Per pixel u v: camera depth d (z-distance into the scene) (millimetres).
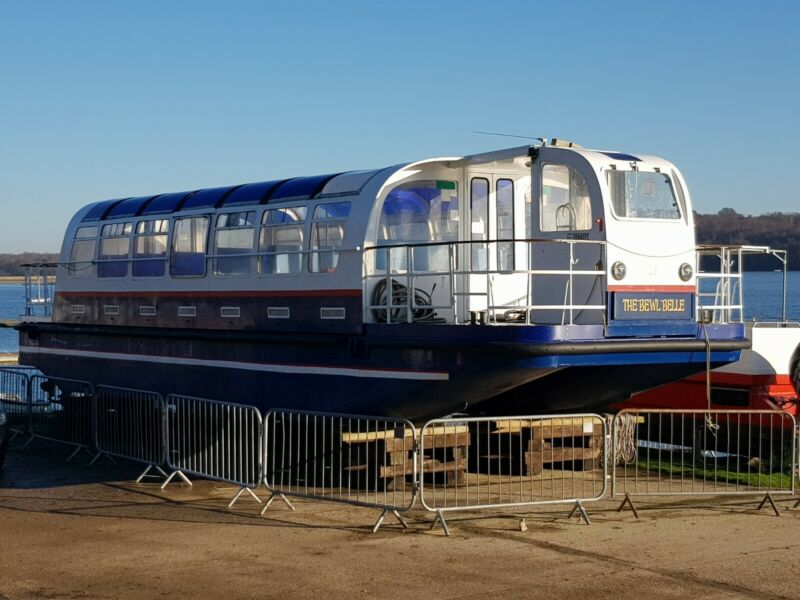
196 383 15609
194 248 15852
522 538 10352
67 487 13375
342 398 13320
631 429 13961
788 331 15281
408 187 13820
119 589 8547
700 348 12648
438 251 14078
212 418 13320
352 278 13156
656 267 12625
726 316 14062
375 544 10062
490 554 9672
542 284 13164
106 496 12711
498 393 12242
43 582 8766
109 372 17531
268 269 14484
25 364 19672
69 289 18672
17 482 13773
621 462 14805
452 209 14273
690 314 12906
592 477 14086
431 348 12227
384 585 8625
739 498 12617
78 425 16406
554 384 13203
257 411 11922
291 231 14227
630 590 8508
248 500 12391
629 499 11695
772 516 11562
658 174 12883
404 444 12805
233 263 15070
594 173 12406
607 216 12305
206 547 9961
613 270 12273
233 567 9211
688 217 12961
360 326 13047
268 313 14430
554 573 9008
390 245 12758
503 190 14711
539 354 11492
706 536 10516
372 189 13266
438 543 10117
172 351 16062
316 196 14031
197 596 8344
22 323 19578
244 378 14727
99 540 10273
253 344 14555
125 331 17047
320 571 9062
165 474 13961
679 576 8953
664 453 16188
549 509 11820
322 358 13570
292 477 13961
